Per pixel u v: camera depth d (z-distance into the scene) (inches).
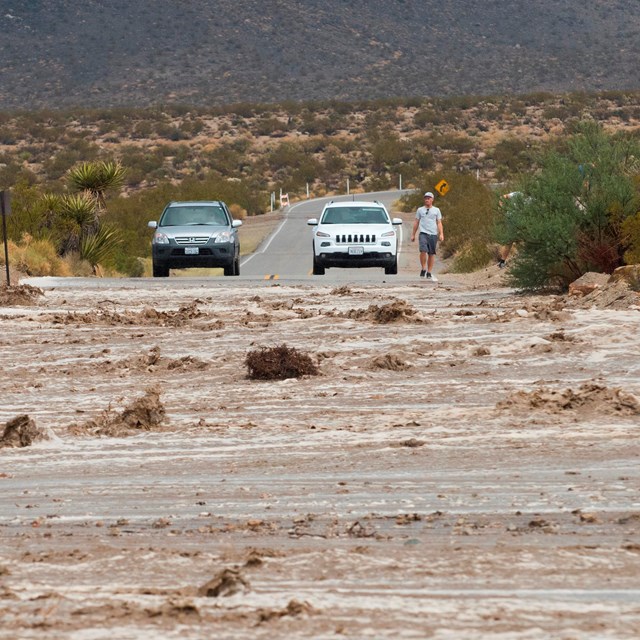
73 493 1087.0
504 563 788.6
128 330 2406.5
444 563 791.7
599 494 1004.6
